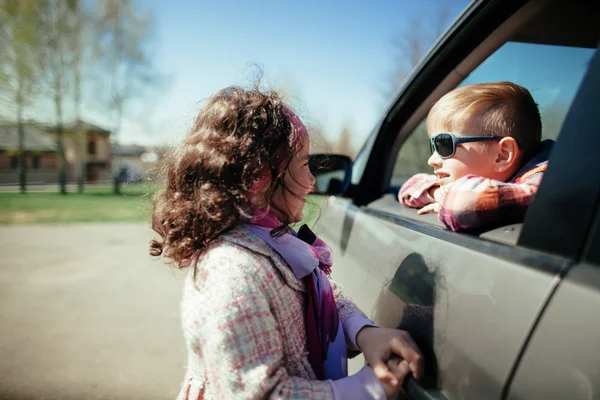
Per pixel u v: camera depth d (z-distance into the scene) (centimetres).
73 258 588
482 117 109
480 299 74
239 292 79
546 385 57
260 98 95
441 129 117
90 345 298
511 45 139
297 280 90
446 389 75
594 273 60
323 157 159
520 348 62
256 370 76
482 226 90
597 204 63
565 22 122
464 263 83
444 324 80
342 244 169
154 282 464
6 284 452
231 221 89
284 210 97
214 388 80
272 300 84
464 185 95
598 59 71
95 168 4700
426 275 93
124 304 388
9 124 2347
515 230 83
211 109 97
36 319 347
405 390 82
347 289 148
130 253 625
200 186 90
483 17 131
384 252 124
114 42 2400
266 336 79
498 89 112
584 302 57
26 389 239
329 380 81
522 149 112
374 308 116
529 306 64
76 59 2339
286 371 83
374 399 79
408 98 179
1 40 2084
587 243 63
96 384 245
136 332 322
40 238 765
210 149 90
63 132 2475
